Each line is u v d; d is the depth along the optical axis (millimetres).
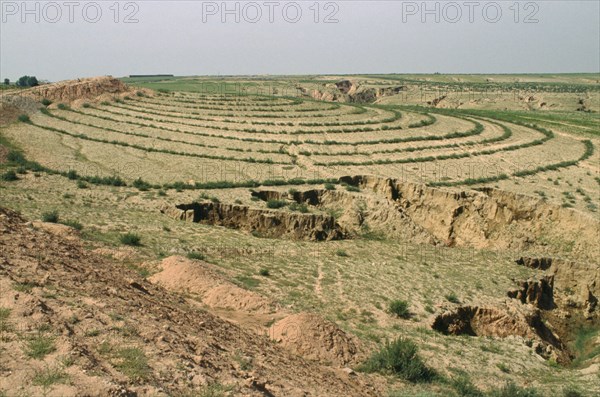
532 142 94125
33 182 58625
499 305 36688
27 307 14734
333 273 39812
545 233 56344
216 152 82188
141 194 59031
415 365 23531
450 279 41438
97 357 13664
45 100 105750
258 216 55156
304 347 23000
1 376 11648
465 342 30812
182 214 53062
